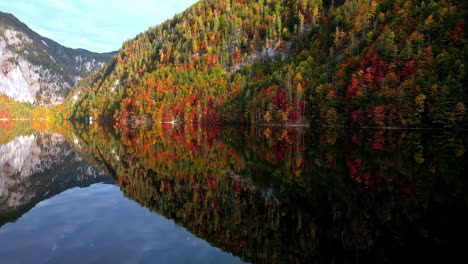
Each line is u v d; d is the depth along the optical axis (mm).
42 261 11250
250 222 17375
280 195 23391
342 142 58125
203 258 12180
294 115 112688
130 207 19625
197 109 153000
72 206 19641
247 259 12305
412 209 19094
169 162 39688
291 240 14734
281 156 43219
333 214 18703
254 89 135125
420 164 33125
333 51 141000
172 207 20000
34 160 42094
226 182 28031
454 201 20375
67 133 97750
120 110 195125
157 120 166625
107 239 13859
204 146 57875
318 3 185000
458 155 38531
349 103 100000
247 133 87750
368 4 149125
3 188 25297
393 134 69875
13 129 120625
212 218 17969
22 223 15914
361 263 12102
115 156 45750
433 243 14148
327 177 29109
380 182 26234
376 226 16531
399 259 12609
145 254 12273
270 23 189500
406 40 100312
